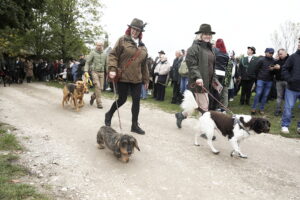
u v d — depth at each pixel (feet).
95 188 12.12
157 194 12.00
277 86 30.37
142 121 25.12
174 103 37.52
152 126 23.31
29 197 10.62
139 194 11.89
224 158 16.69
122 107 31.96
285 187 13.34
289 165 16.35
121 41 18.78
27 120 22.71
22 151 15.49
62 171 13.46
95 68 29.89
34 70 71.72
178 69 36.88
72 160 14.84
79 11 79.46
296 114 32.12
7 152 15.10
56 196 11.10
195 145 18.67
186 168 14.83
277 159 17.25
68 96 29.55
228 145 19.17
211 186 13.01
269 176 14.52
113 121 23.90
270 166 15.94
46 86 54.70
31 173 12.94
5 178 11.78
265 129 15.78
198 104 19.75
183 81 35.76
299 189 13.20
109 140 15.11
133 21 18.69
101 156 15.69
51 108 28.68
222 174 14.39
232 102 38.09
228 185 13.21
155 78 40.16
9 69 57.00
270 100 38.91
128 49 18.66
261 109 31.27
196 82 18.66
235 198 12.05
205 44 19.31
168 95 46.06
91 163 14.66
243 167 15.51
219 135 21.39
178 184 13.01
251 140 21.01
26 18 64.54
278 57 31.30
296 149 19.52
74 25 79.25
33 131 19.56
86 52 81.71
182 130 22.50
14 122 21.72
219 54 25.31
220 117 16.94
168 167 14.80
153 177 13.55
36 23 76.69
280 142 21.02
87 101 34.99
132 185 12.63
